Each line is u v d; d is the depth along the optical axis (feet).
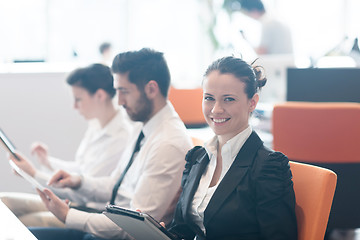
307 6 26.61
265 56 17.17
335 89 11.93
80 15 21.22
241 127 5.32
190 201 5.49
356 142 9.91
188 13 25.58
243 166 5.11
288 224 4.90
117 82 6.95
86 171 9.12
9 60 16.85
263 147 5.21
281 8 26.81
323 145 9.92
